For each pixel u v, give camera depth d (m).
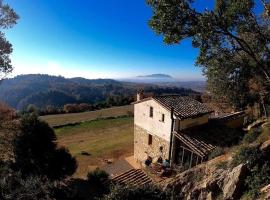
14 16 20.83
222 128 31.86
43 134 25.39
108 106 88.44
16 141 25.02
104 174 27.30
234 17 14.59
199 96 66.31
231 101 36.09
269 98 31.30
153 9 14.58
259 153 16.12
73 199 16.64
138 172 30.17
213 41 15.19
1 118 28.11
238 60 17.53
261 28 16.17
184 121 29.53
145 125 32.72
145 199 14.38
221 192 15.88
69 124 59.00
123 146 41.09
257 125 29.88
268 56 17.20
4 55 21.69
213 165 18.11
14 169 24.02
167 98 31.86
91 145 43.19
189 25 14.78
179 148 29.55
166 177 27.98
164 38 15.05
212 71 18.20
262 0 14.66
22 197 13.98
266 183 14.09
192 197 17.02
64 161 26.31
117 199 14.25
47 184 15.74
